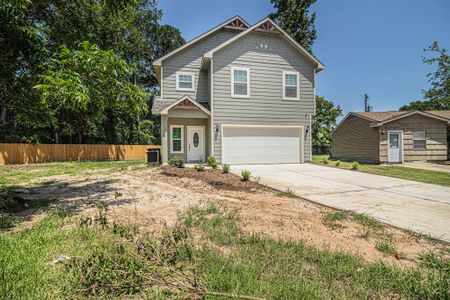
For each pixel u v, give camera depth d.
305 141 13.77
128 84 5.17
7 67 4.31
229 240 3.22
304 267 2.58
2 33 3.98
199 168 9.96
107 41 20.36
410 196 6.58
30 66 4.48
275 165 12.81
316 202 5.76
